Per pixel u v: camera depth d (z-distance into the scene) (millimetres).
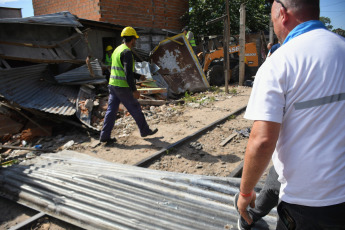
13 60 6984
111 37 10703
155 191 2994
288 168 1243
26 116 5734
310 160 1173
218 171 3984
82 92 6723
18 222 2941
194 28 13820
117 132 5773
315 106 1145
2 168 3941
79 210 2873
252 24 15711
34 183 3398
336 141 1150
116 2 10734
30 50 6980
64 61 7547
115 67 4715
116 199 2939
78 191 3145
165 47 10219
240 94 9477
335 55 1163
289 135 1223
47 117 5930
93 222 2703
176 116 6840
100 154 4727
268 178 1803
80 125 5770
